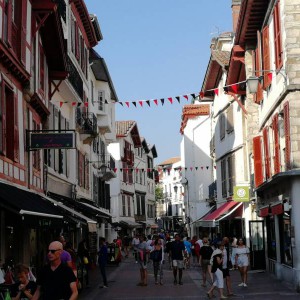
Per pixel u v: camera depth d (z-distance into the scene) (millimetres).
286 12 20609
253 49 28391
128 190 71062
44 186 23562
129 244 57781
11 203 14266
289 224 21781
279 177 20688
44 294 8703
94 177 41594
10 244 18812
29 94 20297
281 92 21312
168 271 31875
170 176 108375
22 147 19531
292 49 20406
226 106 37062
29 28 20453
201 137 54312
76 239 32812
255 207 30453
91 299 19328
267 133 24625
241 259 21625
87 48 37781
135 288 22812
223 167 38781
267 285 21938
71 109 31125
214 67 37969
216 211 37281
